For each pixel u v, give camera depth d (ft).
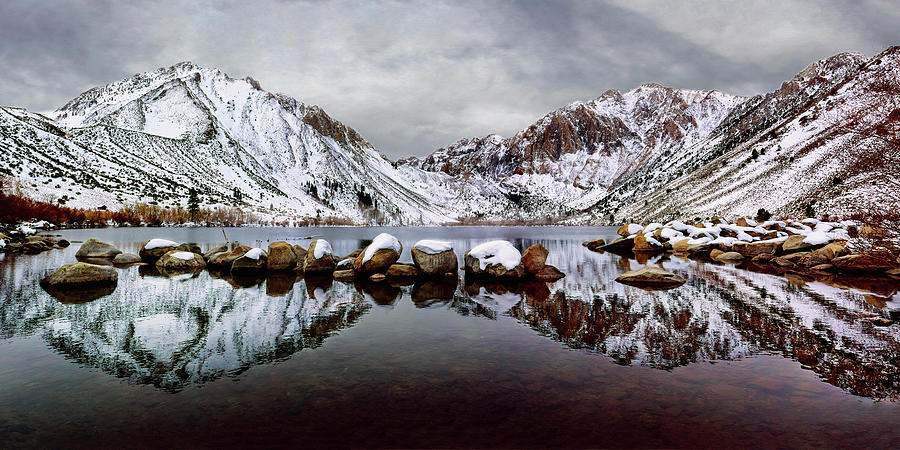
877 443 19.77
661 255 131.44
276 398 24.68
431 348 34.19
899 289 62.49
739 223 174.50
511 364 30.37
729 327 40.75
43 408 23.48
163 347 34.63
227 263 89.71
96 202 478.18
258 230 439.63
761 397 24.79
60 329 40.14
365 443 19.93
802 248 102.68
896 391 25.68
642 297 56.75
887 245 95.04
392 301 54.65
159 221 478.59
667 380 27.35
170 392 25.62
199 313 47.34
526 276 76.79
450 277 77.05
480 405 23.75
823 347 34.35
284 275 80.53
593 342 35.94
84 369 29.58
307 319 44.55
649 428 21.18
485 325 41.96
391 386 26.37
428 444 19.83
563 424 21.62
